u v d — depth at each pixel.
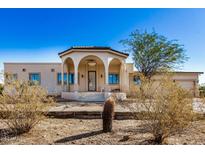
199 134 7.62
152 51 25.08
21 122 7.88
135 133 7.88
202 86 8.99
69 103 18.20
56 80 26.59
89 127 9.03
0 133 7.83
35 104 7.96
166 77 7.07
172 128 6.62
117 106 13.59
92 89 26.59
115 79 26.88
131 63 27.31
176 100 6.37
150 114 6.70
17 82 8.09
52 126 9.19
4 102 7.88
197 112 7.81
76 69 21.48
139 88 7.11
